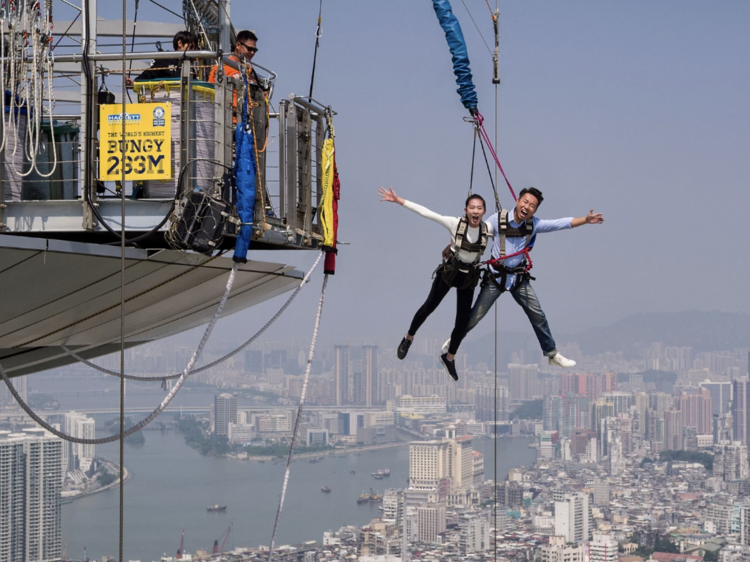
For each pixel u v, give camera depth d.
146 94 9.82
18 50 9.74
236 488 197.62
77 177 9.86
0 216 9.57
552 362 9.60
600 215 9.24
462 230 9.15
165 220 9.43
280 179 10.77
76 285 9.84
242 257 9.73
